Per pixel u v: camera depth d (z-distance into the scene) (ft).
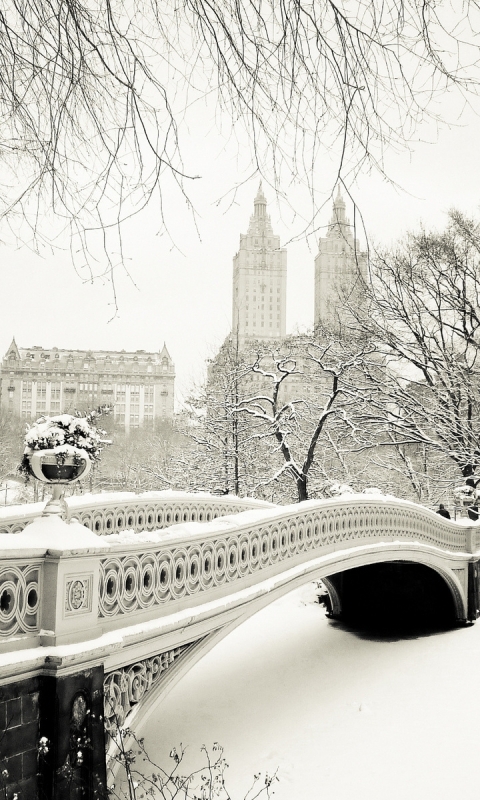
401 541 50.08
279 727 34.78
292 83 10.03
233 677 44.01
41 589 16.94
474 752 31.55
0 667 15.08
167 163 10.13
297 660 48.26
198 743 32.19
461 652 49.49
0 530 30.04
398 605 60.59
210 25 9.73
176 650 23.95
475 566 61.46
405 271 83.61
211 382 91.76
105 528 37.83
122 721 20.59
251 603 28.32
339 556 38.73
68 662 16.66
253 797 26.76
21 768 15.78
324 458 90.17
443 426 83.66
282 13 9.62
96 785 17.37
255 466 89.20
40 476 18.71
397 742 32.83
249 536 29.35
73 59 9.88
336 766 30.04
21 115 10.42
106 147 10.24
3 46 9.91
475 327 84.02
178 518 44.93
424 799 26.94
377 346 87.35
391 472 100.12
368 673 44.98
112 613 19.57
